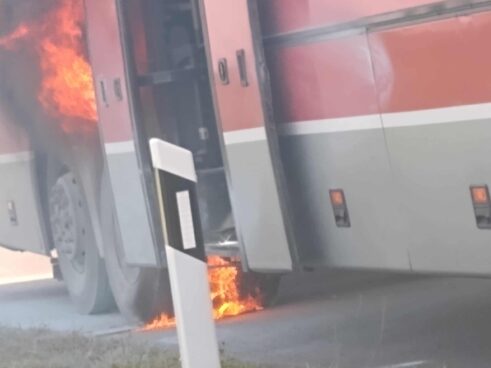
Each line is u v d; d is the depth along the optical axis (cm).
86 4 1742
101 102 1742
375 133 1253
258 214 1419
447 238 1195
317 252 1377
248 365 1334
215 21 1429
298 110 1355
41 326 1861
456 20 1134
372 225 1290
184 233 959
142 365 1371
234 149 1433
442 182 1184
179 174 961
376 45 1230
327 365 1397
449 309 1678
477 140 1134
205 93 1702
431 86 1172
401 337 1530
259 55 1372
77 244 2075
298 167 1372
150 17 1689
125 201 1730
